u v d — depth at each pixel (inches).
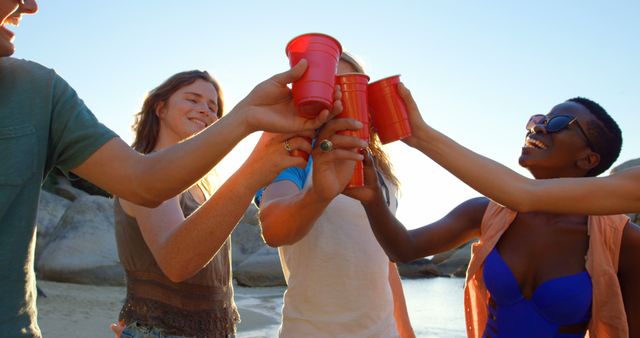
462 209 111.9
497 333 96.0
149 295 98.2
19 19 68.1
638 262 92.4
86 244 592.7
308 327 96.6
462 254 1285.7
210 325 103.3
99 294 496.1
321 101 62.4
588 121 100.0
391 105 73.5
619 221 92.7
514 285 94.2
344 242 98.7
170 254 79.2
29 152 63.0
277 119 63.0
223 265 108.3
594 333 90.0
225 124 61.6
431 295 756.6
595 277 89.5
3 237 60.8
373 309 98.8
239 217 75.4
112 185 66.9
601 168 103.6
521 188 74.4
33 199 63.9
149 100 124.9
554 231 94.8
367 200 88.7
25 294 63.2
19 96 64.4
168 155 63.6
